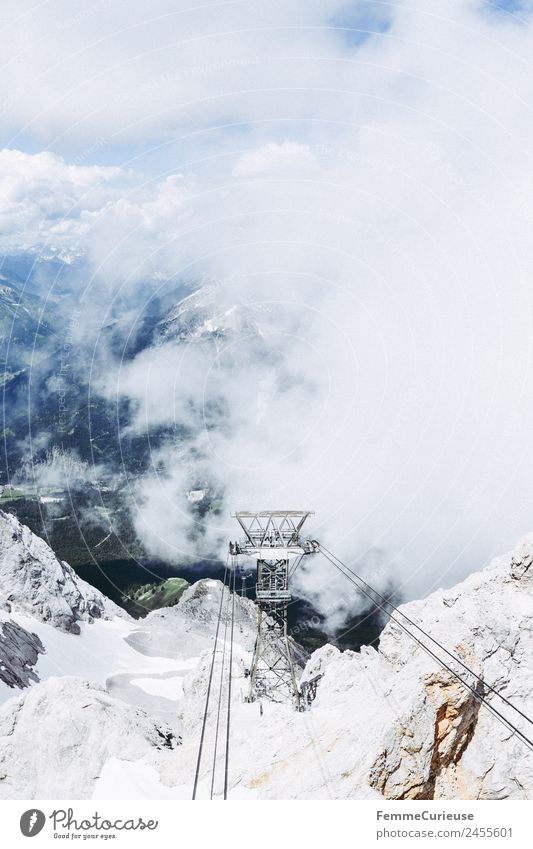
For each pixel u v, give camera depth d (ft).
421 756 132.87
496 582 182.09
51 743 178.19
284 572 215.51
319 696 196.75
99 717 186.70
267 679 217.36
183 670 456.45
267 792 135.44
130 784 158.92
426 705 138.10
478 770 136.15
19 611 496.23
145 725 193.77
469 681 143.23
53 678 205.36
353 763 133.80
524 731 140.36
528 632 159.22
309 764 140.26
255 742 161.07
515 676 152.15
